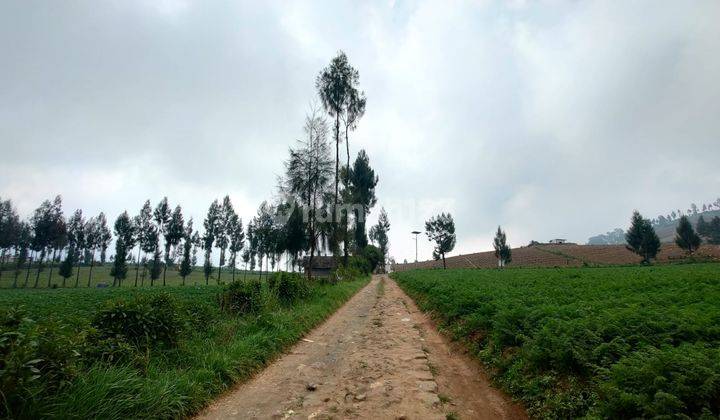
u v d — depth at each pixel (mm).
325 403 5332
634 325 5848
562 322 6320
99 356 5113
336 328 11469
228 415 4922
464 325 9719
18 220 63875
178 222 66125
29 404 3516
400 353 8203
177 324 6918
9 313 4055
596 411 4066
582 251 84062
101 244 71188
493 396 5770
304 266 30312
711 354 4391
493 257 91250
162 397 4574
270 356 7645
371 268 59375
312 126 25125
